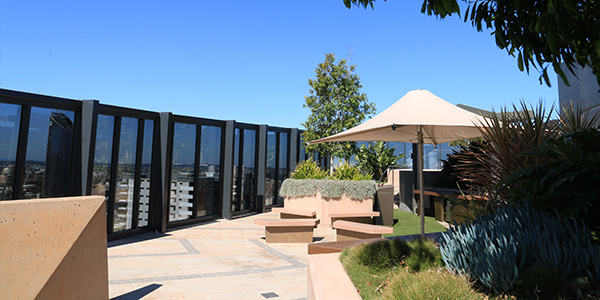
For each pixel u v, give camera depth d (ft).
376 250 12.23
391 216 36.76
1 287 11.09
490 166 14.87
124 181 33.53
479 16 8.68
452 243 9.95
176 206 38.99
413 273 10.74
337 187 38.60
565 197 9.82
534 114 14.20
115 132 32.65
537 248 8.52
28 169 26.32
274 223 29.99
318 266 12.71
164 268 21.25
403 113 15.29
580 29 8.25
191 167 40.98
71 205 13.93
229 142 44.45
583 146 9.91
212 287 17.37
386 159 57.57
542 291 7.49
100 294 14.60
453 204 33.50
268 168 52.95
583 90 20.45
